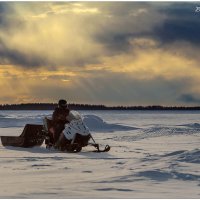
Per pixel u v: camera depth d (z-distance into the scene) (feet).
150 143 83.35
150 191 33.19
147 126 149.48
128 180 37.29
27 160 53.57
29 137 71.61
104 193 32.17
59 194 31.60
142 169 42.52
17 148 70.54
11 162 51.55
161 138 96.32
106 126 129.80
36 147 72.28
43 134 71.00
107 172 42.45
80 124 65.51
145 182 36.52
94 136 101.96
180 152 52.37
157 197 31.14
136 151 66.54
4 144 74.08
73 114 68.08
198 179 37.65
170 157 48.24
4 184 35.94
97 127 129.39
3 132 121.19
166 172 39.55
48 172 43.01
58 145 66.44
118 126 130.21
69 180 37.91
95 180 37.70
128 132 115.44
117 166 46.60
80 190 33.19
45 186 34.88
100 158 56.24
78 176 40.24
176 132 107.14
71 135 64.95
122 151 66.64
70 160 53.83
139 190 33.50
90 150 68.74
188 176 38.32
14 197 30.37
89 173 42.14
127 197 30.94
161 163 45.03
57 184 35.83
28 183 36.45
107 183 36.19
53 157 56.90
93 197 30.68
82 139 64.90
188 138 96.12
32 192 32.22
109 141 87.35
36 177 39.91
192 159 46.24
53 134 68.23
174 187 34.81
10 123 161.48
